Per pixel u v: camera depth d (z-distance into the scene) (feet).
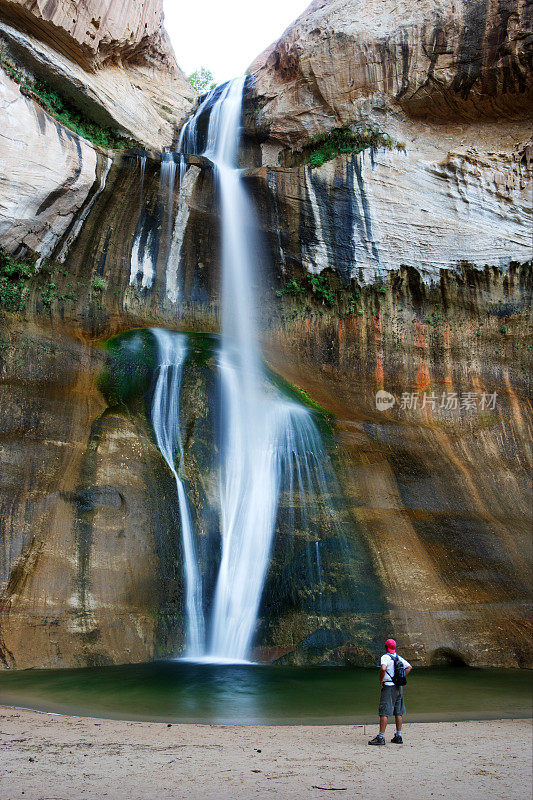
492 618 40.24
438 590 41.22
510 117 65.72
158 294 61.67
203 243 63.05
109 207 57.57
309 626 38.86
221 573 41.78
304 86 70.59
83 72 63.77
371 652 37.27
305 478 46.62
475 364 63.00
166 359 52.49
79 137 53.72
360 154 64.23
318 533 43.09
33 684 29.76
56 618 35.14
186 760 18.66
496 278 63.52
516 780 17.28
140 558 39.09
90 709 26.08
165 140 74.28
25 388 44.96
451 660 37.93
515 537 47.29
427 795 15.65
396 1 68.13
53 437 42.75
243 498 45.70
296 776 17.24
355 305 64.44
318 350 63.36
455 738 22.67
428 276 64.13
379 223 63.62
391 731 23.82
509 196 63.16
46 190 50.98
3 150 48.21
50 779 16.19
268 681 31.96
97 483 40.45
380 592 40.50
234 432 49.06
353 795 15.47
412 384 62.28
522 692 31.14
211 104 77.25
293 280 64.85
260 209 63.16
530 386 61.46
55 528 38.32
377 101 67.26
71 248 56.03
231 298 63.62
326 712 26.84
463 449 55.62
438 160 65.10
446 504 48.29
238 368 54.29
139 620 37.09
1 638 33.58
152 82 77.20
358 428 52.70
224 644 39.27
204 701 27.94
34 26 58.65
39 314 52.70
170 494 42.29
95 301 57.26
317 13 72.74
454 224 63.57
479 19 62.90
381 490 47.09
